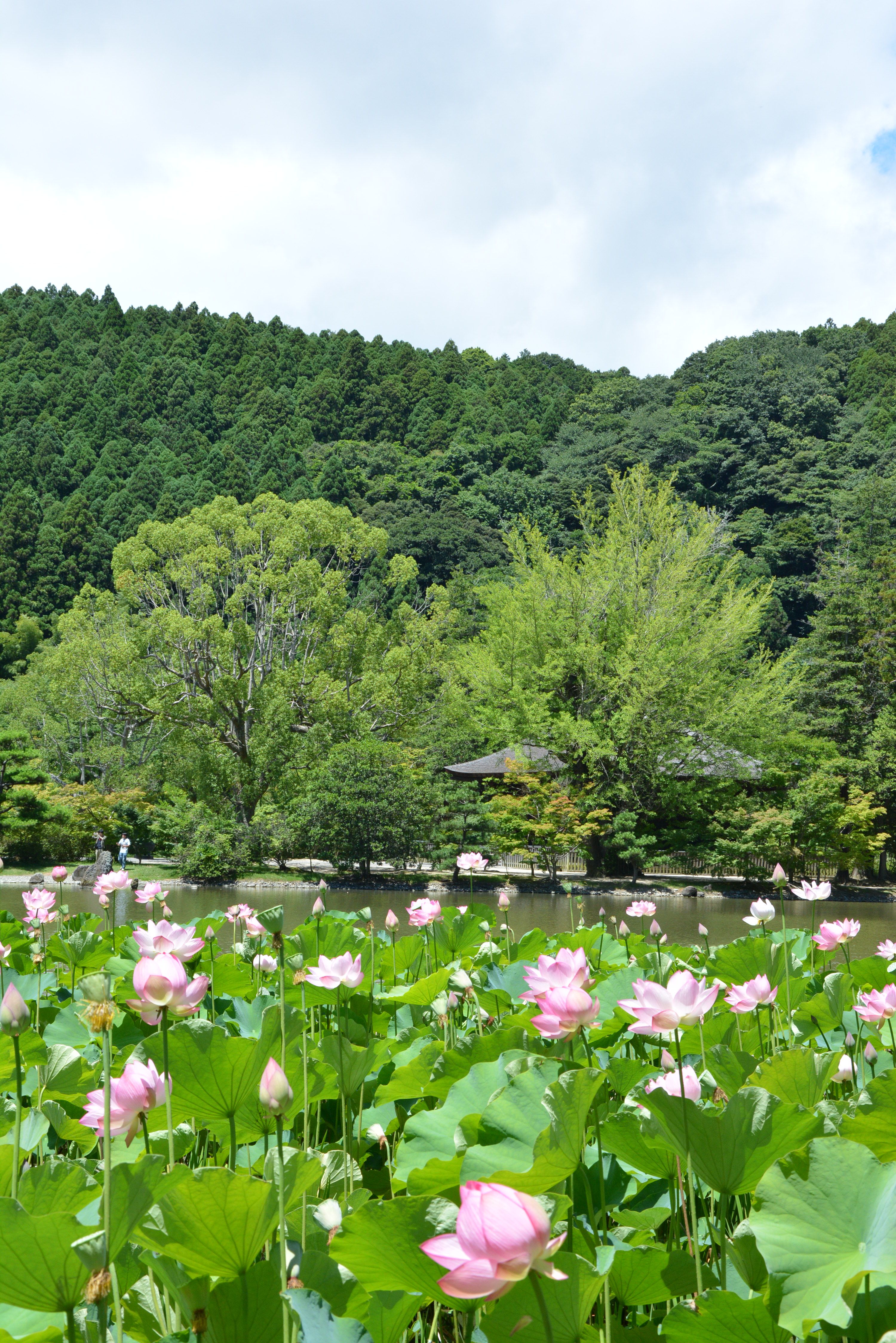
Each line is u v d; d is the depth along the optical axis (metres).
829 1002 2.76
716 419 69.31
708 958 3.71
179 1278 1.23
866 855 23.91
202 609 28.62
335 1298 1.26
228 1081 1.71
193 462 80.25
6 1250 1.09
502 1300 1.13
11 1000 1.46
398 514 69.75
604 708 24.78
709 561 26.83
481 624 45.31
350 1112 2.11
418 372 96.69
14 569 60.69
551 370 106.88
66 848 24.11
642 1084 2.09
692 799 23.62
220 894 18.20
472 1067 1.95
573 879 23.30
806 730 28.34
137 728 32.16
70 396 87.38
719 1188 1.43
